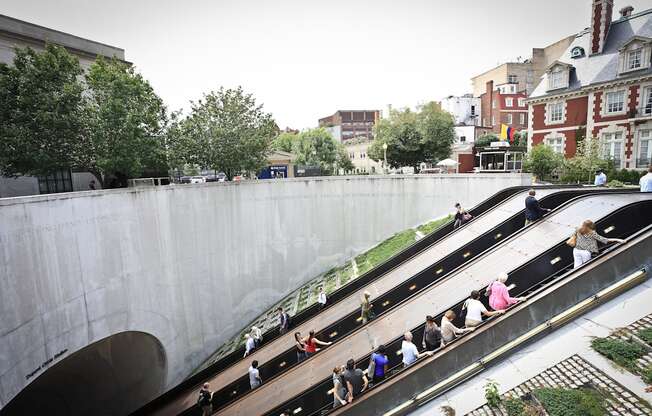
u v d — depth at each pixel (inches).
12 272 407.8
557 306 246.5
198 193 753.6
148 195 647.8
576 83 1053.2
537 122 1149.7
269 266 880.9
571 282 244.4
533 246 339.6
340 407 299.4
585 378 194.4
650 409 163.8
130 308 609.0
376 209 892.0
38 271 444.5
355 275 780.0
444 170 1362.0
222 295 808.9
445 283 386.6
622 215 310.0
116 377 725.9
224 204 804.0
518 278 311.0
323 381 372.8
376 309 462.0
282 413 374.0
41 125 541.3
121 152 602.2
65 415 678.5
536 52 2178.9
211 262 783.1
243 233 842.2
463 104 2231.8
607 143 985.5
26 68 546.0
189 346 745.6
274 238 880.3
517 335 249.4
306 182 888.3
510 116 2057.1
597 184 627.5
